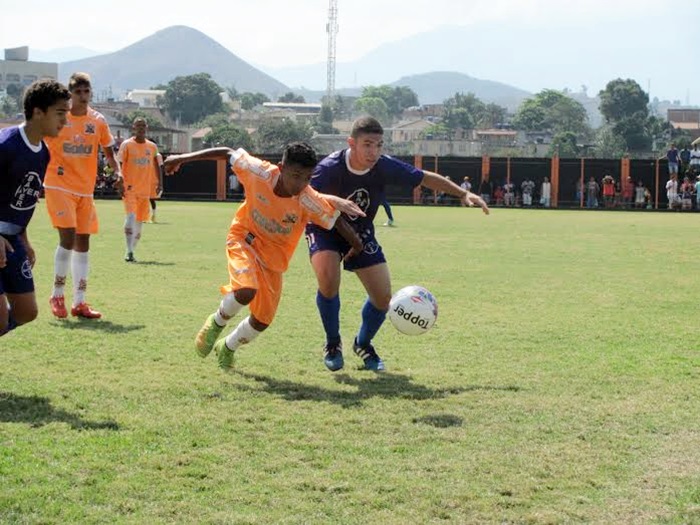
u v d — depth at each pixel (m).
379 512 5.06
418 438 6.34
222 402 7.19
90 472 5.56
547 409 7.14
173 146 92.50
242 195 51.53
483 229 29.56
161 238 23.02
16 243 7.53
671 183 48.59
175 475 5.55
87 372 8.08
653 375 8.37
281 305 12.33
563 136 111.00
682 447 6.25
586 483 5.55
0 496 5.16
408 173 8.39
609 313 12.12
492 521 4.98
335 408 7.07
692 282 15.76
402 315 8.55
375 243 8.58
